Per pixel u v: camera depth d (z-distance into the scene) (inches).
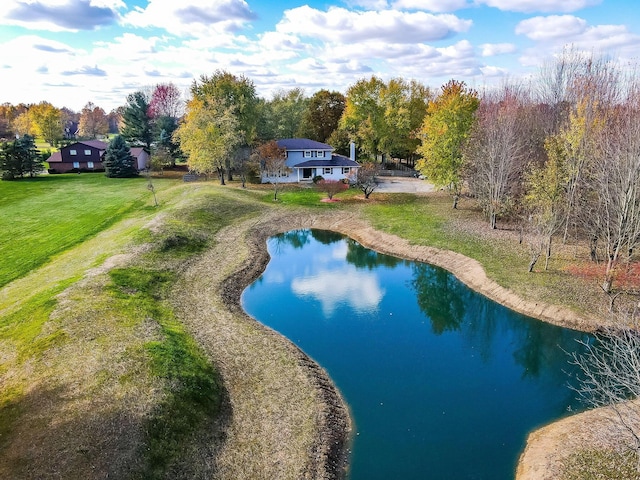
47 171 2918.3
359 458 601.0
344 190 2301.9
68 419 581.0
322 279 1305.4
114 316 863.1
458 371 824.9
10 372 692.7
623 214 960.3
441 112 1868.8
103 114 6830.7
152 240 1338.6
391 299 1160.2
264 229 1716.3
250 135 2630.4
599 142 1138.7
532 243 1277.1
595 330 911.7
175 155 3149.6
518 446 626.5
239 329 928.3
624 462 542.3
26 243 1400.1
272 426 637.9
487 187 1642.5
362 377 798.5
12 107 6402.6
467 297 1152.2
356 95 2869.1
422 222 1710.1
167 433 582.2
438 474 573.0
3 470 500.4
